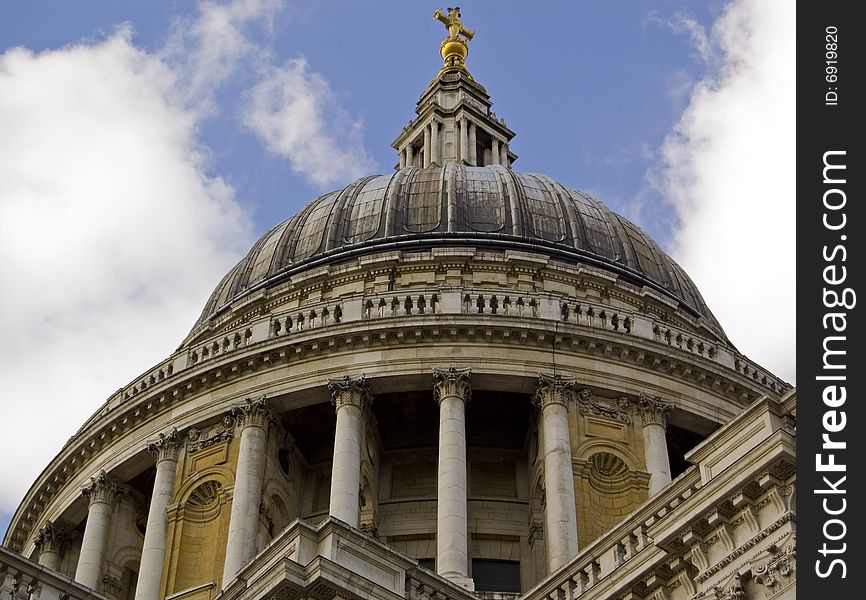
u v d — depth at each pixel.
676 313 65.62
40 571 34.47
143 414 58.34
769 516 28.80
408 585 34.72
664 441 54.16
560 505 50.56
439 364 54.72
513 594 48.25
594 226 67.81
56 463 61.00
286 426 57.00
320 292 63.56
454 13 89.25
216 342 59.34
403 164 82.56
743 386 57.31
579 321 57.12
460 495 50.97
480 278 62.53
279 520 55.09
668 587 30.41
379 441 56.94
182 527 54.16
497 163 81.88
